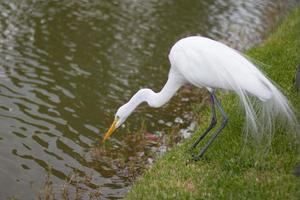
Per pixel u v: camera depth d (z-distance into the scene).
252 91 9.19
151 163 12.14
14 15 20.69
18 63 16.62
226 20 22.56
